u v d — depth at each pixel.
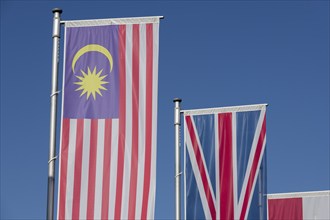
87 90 20.03
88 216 19.41
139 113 19.91
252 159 24.22
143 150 19.72
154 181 19.53
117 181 19.58
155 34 20.36
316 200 32.03
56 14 20.39
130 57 20.23
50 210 19.00
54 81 19.92
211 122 24.80
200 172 24.47
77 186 19.53
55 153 19.42
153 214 19.38
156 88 20.03
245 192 24.06
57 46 20.20
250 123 24.50
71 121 19.83
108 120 19.86
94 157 19.70
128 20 20.47
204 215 24.14
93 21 20.47
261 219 23.84
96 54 20.27
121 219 19.38
